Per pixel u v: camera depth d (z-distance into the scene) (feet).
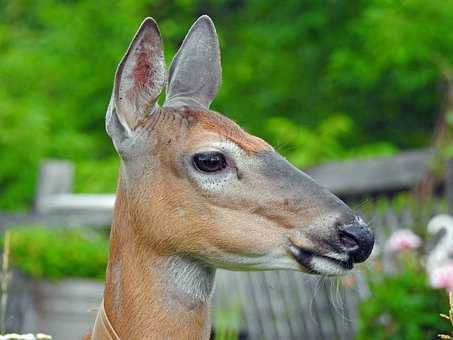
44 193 50.70
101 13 74.54
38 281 43.16
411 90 72.54
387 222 47.34
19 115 65.72
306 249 22.75
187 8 79.61
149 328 23.25
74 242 44.47
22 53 73.26
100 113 73.77
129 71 23.38
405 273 40.52
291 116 76.74
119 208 23.66
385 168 52.34
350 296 45.39
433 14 69.31
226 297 48.37
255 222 22.91
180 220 23.09
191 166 23.11
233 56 78.89
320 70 77.36
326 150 63.82
